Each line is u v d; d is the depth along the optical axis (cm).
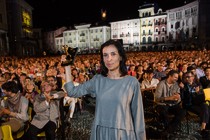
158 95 524
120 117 177
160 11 6625
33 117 445
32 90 564
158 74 859
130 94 182
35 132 414
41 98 434
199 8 5278
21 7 5706
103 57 193
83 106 806
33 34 7106
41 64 1374
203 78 630
